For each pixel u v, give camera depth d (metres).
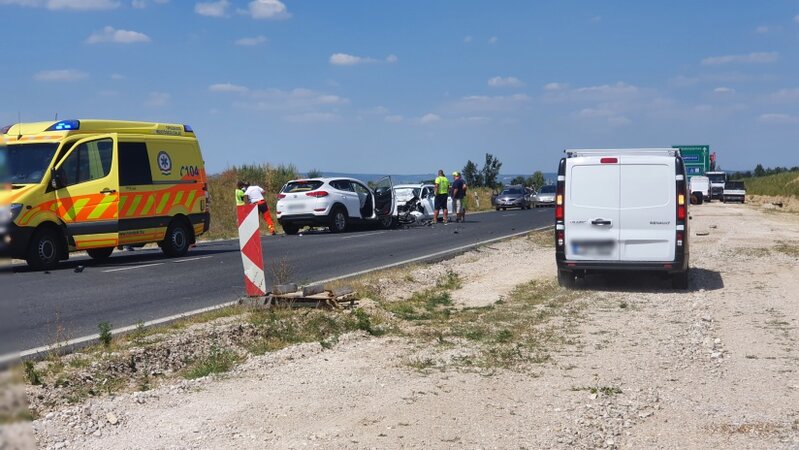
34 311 10.30
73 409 5.92
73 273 14.34
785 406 6.37
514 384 7.00
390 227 28.72
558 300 11.69
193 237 18.20
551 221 32.47
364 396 6.52
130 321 9.56
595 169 12.47
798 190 77.06
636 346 8.63
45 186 14.84
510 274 14.72
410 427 5.72
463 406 6.28
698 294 12.27
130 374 7.17
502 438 5.53
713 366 7.73
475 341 8.82
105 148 15.96
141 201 16.55
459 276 14.43
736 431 5.75
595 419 5.99
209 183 37.75
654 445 5.47
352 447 5.27
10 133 15.76
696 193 59.59
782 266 15.75
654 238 12.25
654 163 12.28
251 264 10.16
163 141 17.41
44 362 7.09
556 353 8.27
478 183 68.19
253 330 8.88
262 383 6.91
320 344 8.40
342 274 14.23
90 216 15.47
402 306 10.95
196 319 9.30
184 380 6.98
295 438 5.43
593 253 12.45
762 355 8.18
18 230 14.26
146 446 5.26
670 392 6.80
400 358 7.95
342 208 26.48
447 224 30.55
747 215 37.50
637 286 13.17
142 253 19.00
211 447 5.24
